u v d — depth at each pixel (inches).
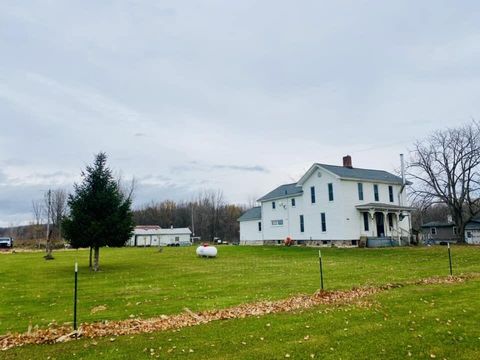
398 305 454.6
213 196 4365.2
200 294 600.4
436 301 471.8
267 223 1984.5
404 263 962.7
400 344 317.7
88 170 1042.1
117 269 1001.5
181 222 4407.0
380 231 1659.7
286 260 1147.3
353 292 562.6
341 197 1557.6
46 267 1075.9
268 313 438.6
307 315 418.3
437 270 802.2
